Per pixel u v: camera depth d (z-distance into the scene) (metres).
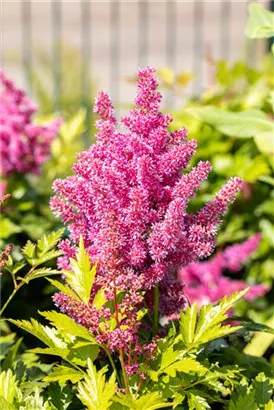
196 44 12.32
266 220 4.79
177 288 2.47
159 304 2.49
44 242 2.57
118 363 2.48
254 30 3.24
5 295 3.88
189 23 12.33
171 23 12.39
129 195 2.21
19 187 4.44
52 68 8.38
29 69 8.49
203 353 2.53
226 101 5.15
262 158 4.71
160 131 2.29
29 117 4.65
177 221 2.19
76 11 12.34
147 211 2.21
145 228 2.27
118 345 2.16
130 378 2.27
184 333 2.25
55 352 2.27
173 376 2.15
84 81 8.37
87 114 7.50
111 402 2.11
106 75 12.18
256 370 2.71
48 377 2.19
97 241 2.25
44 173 5.32
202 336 2.23
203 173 2.26
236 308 4.73
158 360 2.25
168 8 12.38
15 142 4.55
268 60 6.05
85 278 2.24
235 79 5.34
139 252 2.21
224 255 4.27
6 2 12.13
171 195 2.27
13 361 2.83
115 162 2.27
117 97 11.96
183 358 2.26
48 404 2.29
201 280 4.12
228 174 4.67
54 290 3.85
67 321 2.19
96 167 2.24
